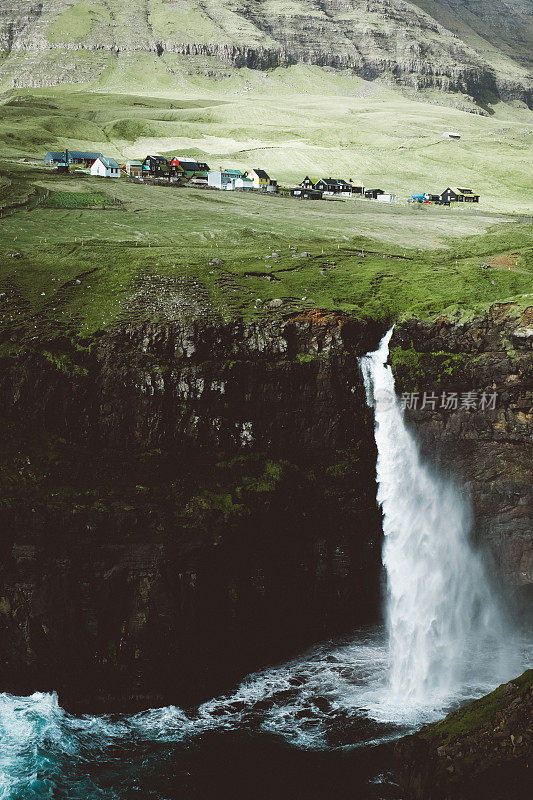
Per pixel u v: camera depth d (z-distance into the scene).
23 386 79.56
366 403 85.44
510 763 49.28
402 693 68.81
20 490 72.31
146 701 68.81
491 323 84.25
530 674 53.81
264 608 75.25
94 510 71.25
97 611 69.69
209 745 62.62
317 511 79.56
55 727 64.31
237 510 74.62
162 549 70.75
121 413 79.31
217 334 83.81
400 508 83.19
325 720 65.31
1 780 57.72
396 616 80.88
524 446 80.31
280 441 81.81
